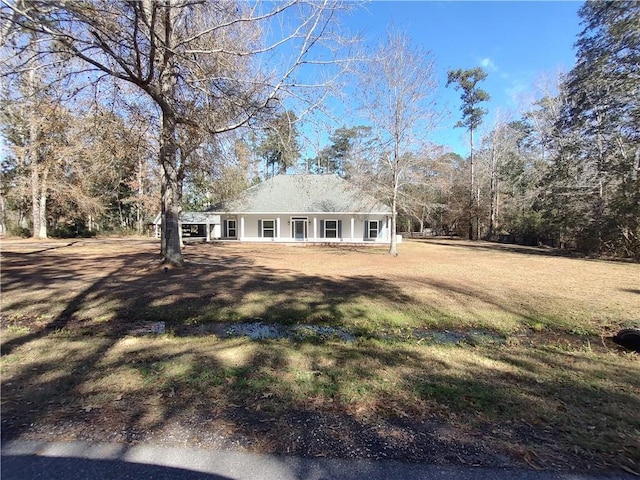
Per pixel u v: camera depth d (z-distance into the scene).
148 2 7.07
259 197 27.72
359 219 26.95
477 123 40.75
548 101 24.48
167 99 9.12
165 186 11.64
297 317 6.66
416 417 2.66
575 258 18.50
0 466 2.02
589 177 21.31
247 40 8.88
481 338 5.89
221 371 3.51
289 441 2.30
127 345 4.48
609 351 5.27
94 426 2.42
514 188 35.81
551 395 3.20
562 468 2.09
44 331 5.44
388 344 5.12
